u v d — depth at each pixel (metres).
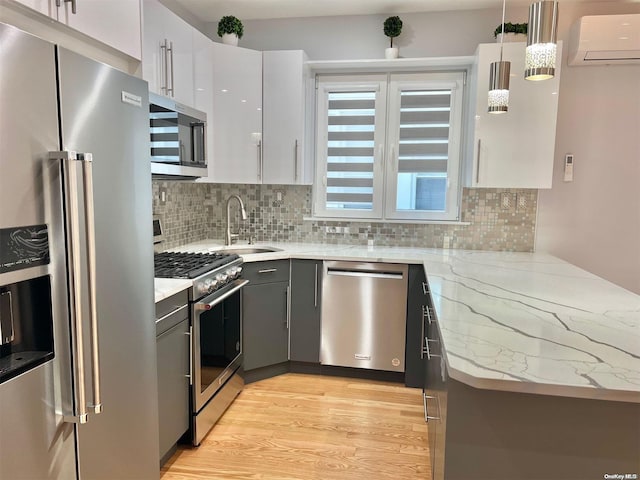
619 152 3.17
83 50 1.56
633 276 3.24
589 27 2.84
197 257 2.69
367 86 3.41
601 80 3.12
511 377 1.11
